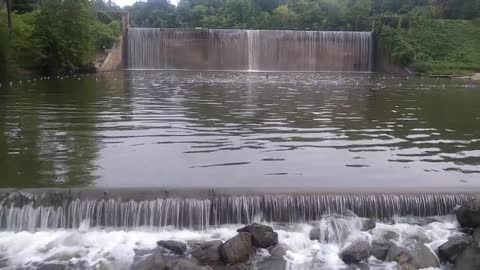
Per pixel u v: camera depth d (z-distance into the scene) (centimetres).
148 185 1363
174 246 1134
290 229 1246
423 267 1109
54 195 1256
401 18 7531
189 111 2612
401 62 6594
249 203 1273
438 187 1392
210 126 2200
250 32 6788
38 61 4791
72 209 1238
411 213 1311
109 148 1773
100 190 1288
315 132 2117
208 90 3762
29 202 1244
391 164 1644
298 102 3083
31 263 1084
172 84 4247
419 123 2380
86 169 1505
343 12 10100
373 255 1136
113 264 1086
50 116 2384
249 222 1273
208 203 1263
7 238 1183
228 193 1296
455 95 3728
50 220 1238
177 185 1369
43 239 1182
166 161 1617
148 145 1831
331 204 1291
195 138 1958
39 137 1919
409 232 1237
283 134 2064
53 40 4906
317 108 2823
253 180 1438
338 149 1828
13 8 6212
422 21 7650
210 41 6744
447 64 6644
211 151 1761
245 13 11631
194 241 1179
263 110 2698
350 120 2433
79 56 5250
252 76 5522
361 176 1502
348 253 1123
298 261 1117
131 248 1148
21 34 4844
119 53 6375
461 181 1470
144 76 5175
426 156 1753
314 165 1611
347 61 7031
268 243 1165
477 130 2220
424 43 7206
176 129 2122
